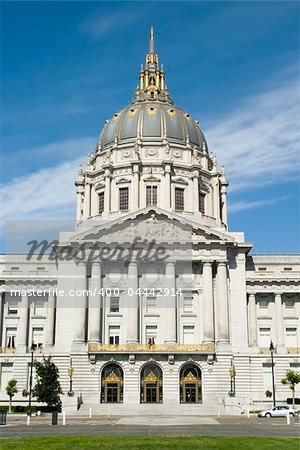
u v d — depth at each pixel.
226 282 89.00
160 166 109.94
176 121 116.81
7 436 39.41
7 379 87.69
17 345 90.31
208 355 82.75
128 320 86.44
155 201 108.31
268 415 67.31
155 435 39.78
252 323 91.06
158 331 87.88
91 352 82.75
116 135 116.19
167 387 81.69
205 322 86.44
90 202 113.06
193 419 62.59
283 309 92.88
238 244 90.75
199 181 111.44
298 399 83.88
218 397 81.62
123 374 82.75
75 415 72.12
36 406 78.00
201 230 90.25
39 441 34.84
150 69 131.75
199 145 117.75
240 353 86.44
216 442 33.91
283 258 95.75
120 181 109.56
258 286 92.44
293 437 37.62
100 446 32.03
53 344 90.44
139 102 124.62
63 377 84.62
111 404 78.12
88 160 117.69
